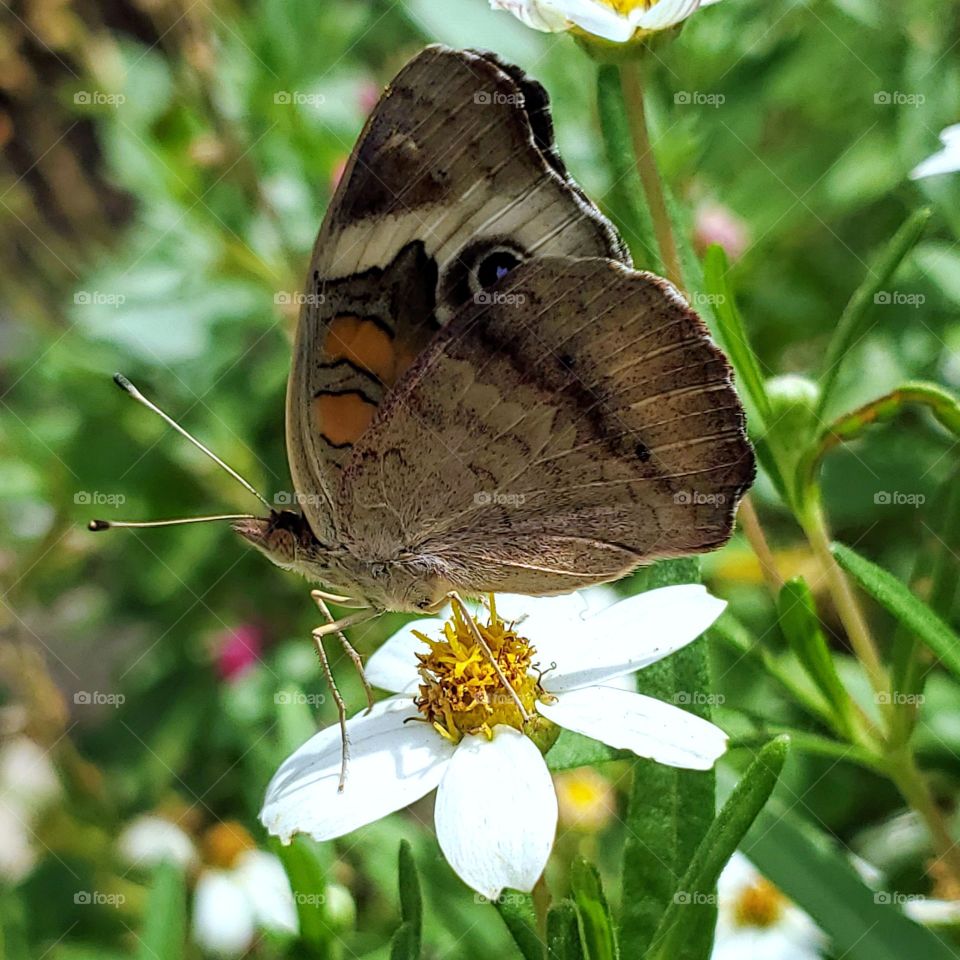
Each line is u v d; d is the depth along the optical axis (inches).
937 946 2.2
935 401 2.3
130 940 3.7
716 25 3.7
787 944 2.9
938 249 3.5
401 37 4.4
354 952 2.7
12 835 4.0
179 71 4.1
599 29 2.4
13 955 3.4
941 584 2.3
